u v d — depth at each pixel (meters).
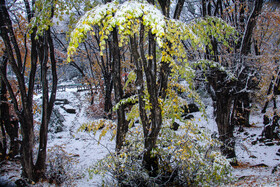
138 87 4.39
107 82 13.29
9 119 7.39
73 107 16.64
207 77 7.15
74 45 3.04
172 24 3.49
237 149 9.30
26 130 5.68
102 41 3.02
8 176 5.94
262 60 8.42
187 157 4.48
